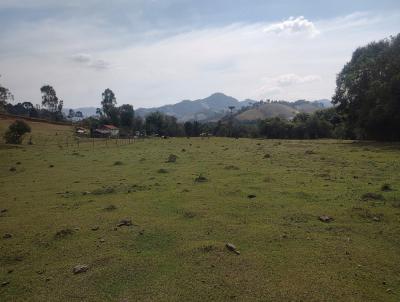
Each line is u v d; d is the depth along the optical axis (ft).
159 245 44.04
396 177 79.46
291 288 33.24
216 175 89.04
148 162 118.83
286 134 325.42
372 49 213.66
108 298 32.86
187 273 36.60
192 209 58.44
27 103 646.33
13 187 86.38
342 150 138.21
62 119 581.94
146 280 35.68
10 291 35.27
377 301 31.17
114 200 66.95
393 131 178.29
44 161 133.39
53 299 33.30
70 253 43.01
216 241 44.14
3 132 295.89
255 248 42.22
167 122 448.65
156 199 66.13
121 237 47.06
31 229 52.49
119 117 460.55
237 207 59.00
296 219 52.24
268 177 82.33
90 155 148.15
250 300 31.63
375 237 44.78
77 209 62.08
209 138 238.48
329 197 63.67
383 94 166.20
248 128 393.91
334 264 37.81
